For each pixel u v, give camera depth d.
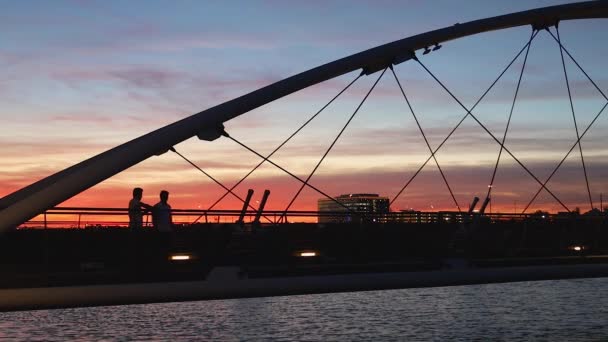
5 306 18.11
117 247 21.75
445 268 24.67
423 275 23.41
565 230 29.78
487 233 27.67
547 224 29.45
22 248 21.73
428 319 26.36
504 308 30.06
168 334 22.41
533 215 29.03
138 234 21.67
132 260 21.64
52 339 21.36
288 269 22.11
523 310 29.42
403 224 26.00
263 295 20.84
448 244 26.56
